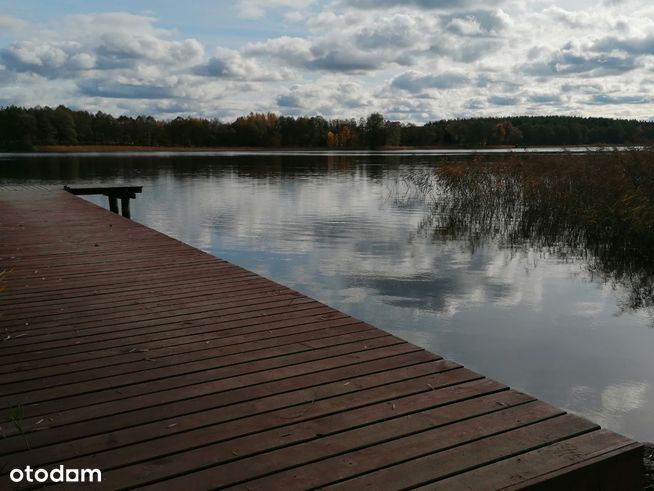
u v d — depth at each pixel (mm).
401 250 7594
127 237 5969
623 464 1669
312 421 1879
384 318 4699
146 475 1571
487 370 3670
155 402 2045
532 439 1734
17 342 2729
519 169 11141
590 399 3256
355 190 16109
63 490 1502
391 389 2131
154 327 2953
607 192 8414
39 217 7539
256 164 32781
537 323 4598
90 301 3486
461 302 5184
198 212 11617
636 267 6637
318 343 2678
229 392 2127
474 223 9703
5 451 1704
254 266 6648
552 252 7477
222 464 1629
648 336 4309
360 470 1582
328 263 6797
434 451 1674
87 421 1901
